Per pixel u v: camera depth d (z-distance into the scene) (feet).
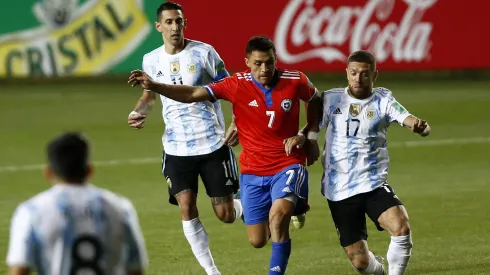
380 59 259.19
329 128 77.00
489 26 265.13
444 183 132.26
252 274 85.71
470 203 118.52
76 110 217.77
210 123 87.25
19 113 213.05
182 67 87.97
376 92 76.38
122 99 236.43
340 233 76.79
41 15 242.78
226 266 89.15
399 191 126.62
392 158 154.51
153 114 214.07
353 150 75.46
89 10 245.86
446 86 262.06
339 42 256.73
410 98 235.81
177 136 86.89
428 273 84.28
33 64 243.81
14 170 146.92
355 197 75.15
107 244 44.55
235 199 91.50
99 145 170.09
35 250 43.86
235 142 81.25
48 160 45.55
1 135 182.60
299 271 86.43
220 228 106.42
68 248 44.06
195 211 85.71
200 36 251.39
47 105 226.17
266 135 77.20
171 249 96.43
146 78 74.84
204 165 87.40
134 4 248.52
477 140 172.86
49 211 44.19
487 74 289.33
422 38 261.65
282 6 253.85
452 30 263.08
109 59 248.11
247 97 76.74
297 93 76.95
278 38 254.68
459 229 103.81
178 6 88.33
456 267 86.38
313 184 132.67
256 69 75.31
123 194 126.82
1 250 96.94
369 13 257.34
